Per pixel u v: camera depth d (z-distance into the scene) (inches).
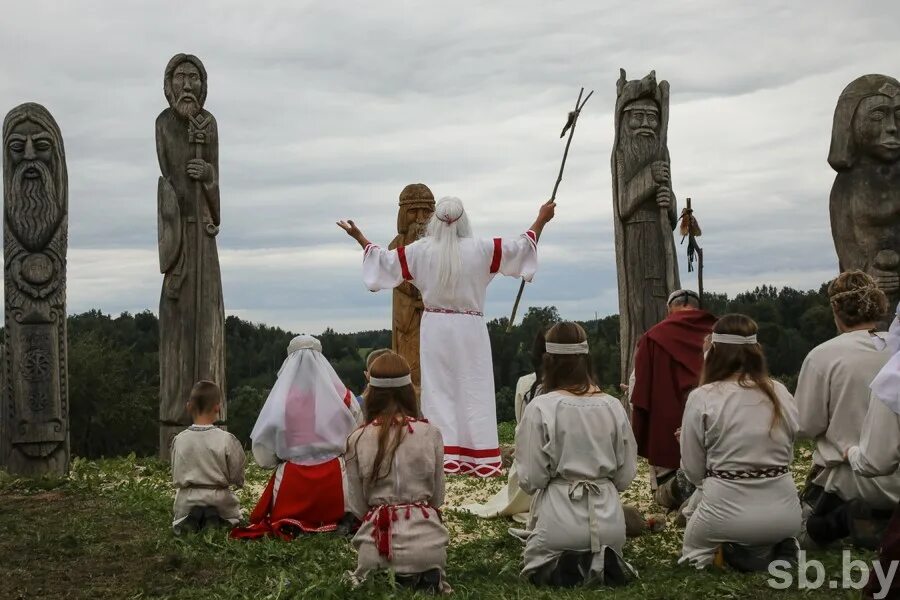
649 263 424.5
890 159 386.9
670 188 426.0
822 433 258.7
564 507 231.1
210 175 433.4
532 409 234.5
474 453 272.4
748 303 797.2
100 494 353.4
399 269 273.6
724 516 233.5
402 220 418.6
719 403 236.8
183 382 430.9
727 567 235.3
